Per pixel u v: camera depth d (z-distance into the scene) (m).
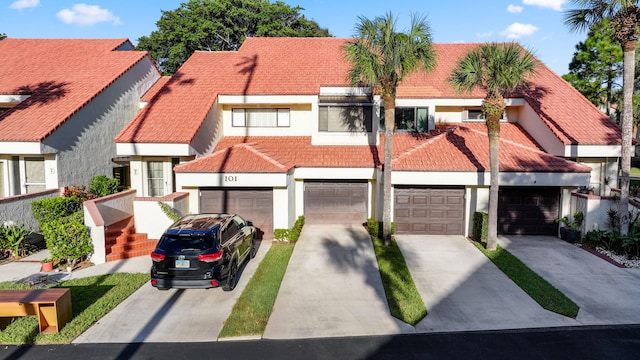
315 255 13.83
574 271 12.25
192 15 39.84
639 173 36.03
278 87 19.00
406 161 15.82
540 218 16.19
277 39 24.38
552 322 9.09
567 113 18.20
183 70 21.73
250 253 13.38
